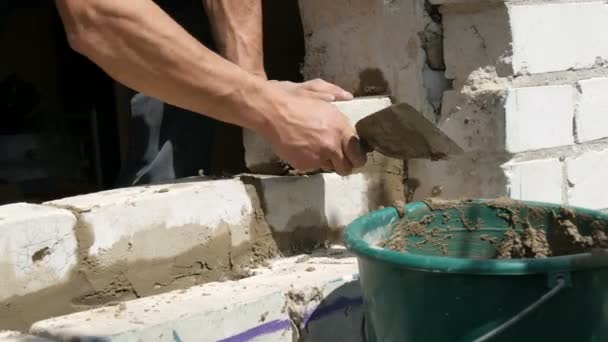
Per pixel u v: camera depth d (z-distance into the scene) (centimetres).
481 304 139
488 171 215
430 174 228
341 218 219
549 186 219
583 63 226
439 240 187
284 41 278
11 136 387
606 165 233
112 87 425
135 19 173
